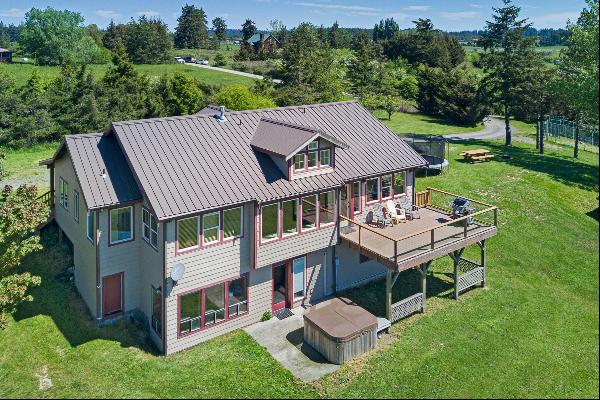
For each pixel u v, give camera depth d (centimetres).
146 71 8800
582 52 4216
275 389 1841
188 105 5709
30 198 2356
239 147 2362
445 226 2531
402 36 10500
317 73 6156
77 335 2158
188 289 2064
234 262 2169
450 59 9900
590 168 4403
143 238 2208
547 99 4728
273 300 2336
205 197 2058
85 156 2245
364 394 1811
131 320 2278
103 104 5278
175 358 2036
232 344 2125
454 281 2481
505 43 4959
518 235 3100
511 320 2258
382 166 2533
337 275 2522
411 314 2322
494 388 1834
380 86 6888
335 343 1961
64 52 10469
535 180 3978
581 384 1858
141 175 2067
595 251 2912
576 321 2255
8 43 15112
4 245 2391
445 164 4138
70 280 2578
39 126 4894
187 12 14738
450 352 2034
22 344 2088
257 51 11206
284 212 2236
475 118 6550
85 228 2306
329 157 2377
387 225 2556
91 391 1812
